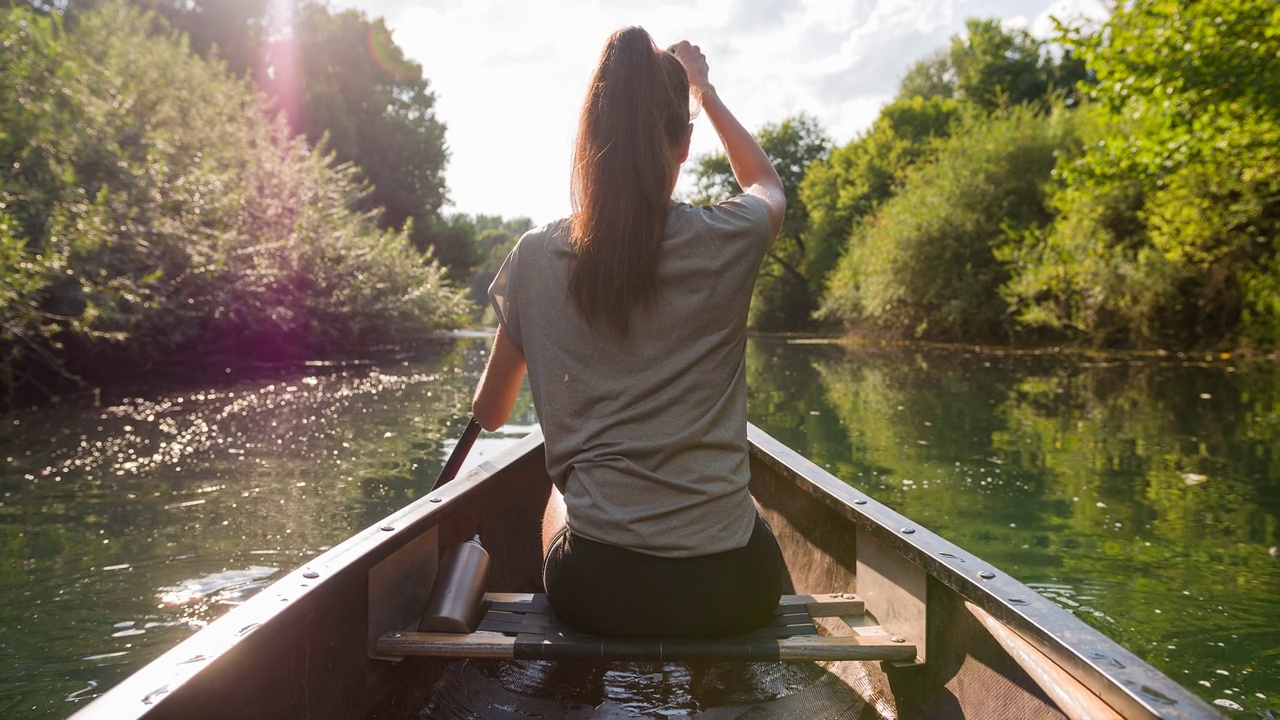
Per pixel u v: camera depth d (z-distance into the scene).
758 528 1.52
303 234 14.55
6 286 7.62
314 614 1.41
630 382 1.43
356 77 34.31
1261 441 5.99
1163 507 4.23
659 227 1.42
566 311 1.46
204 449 5.72
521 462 2.48
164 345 10.94
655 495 1.43
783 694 1.87
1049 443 6.04
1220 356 13.70
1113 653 1.05
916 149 31.94
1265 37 9.65
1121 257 15.02
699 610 1.45
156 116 12.98
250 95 17.89
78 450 5.68
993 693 1.36
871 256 22.05
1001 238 18.20
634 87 1.45
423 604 1.85
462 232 36.38
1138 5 10.25
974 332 19.59
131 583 3.17
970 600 1.33
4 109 9.36
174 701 0.99
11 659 2.54
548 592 1.57
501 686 1.90
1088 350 15.97
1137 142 11.41
